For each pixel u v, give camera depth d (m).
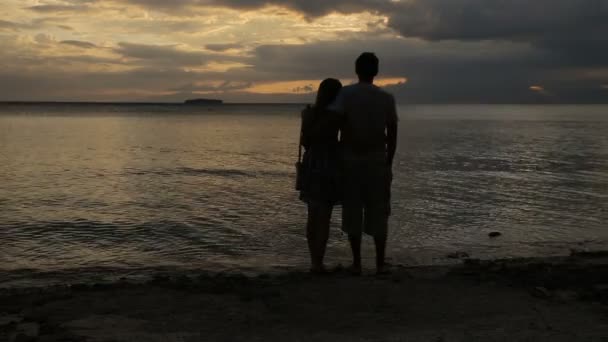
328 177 6.09
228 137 50.59
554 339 4.00
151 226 12.05
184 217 13.12
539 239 10.94
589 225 12.31
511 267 7.07
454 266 7.75
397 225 12.20
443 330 4.25
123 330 4.32
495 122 96.69
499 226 12.17
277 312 4.82
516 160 28.06
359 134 5.84
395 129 5.98
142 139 46.28
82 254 9.70
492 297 5.28
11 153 31.17
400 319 4.59
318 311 4.83
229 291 5.68
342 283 5.82
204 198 16.05
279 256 9.59
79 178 20.64
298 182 6.24
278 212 13.85
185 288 5.87
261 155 31.78
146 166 25.14
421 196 16.38
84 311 4.94
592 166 25.14
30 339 4.00
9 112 175.50
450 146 38.28
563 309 4.85
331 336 4.14
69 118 113.25
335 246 10.11
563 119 115.62
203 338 4.11
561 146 38.12
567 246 10.29
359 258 6.37
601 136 50.78
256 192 17.30
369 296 5.29
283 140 46.41
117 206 14.58
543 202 15.34
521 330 4.22
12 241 10.62
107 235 11.20
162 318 4.67
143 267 8.80
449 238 10.98
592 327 4.29
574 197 16.23
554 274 6.43
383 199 6.12
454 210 14.09
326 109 5.90
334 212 13.51
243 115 162.12
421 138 48.28
